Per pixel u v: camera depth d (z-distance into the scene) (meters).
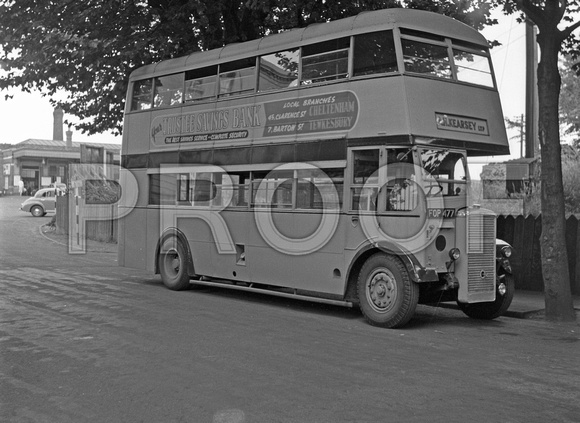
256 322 9.43
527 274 12.96
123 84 17.50
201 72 12.70
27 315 9.55
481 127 9.89
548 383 6.40
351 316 10.24
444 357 7.44
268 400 5.65
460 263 9.39
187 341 7.95
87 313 9.81
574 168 18.02
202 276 12.65
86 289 12.53
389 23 9.34
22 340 7.88
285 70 10.88
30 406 5.46
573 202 16.69
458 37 9.91
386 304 9.19
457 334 8.95
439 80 9.47
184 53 17.12
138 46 16.16
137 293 12.28
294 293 10.83
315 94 10.30
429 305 11.77
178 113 13.14
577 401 5.80
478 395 5.93
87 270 16.09
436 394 5.93
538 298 12.03
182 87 13.14
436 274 9.07
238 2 17.16
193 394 5.80
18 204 51.03
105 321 9.19
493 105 10.19
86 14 16.45
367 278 9.43
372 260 9.38
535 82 17.55
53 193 41.38
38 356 7.11
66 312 9.87
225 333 8.50
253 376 6.41
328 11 16.50
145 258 13.82
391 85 9.23
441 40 9.74
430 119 9.22
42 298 11.23
